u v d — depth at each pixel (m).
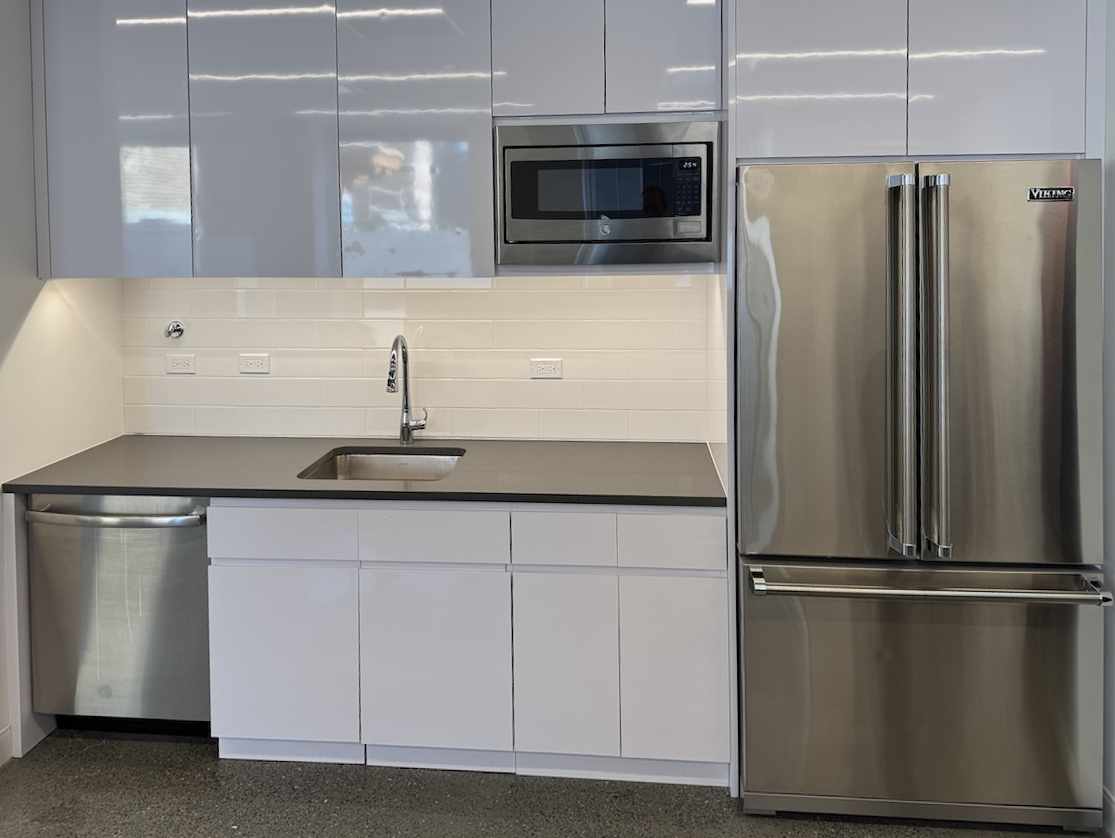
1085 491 2.35
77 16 2.82
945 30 2.38
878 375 2.38
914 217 2.30
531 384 3.25
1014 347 2.34
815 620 2.45
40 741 2.87
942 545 2.33
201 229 2.84
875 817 2.50
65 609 2.77
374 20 2.74
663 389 3.21
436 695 2.64
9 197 2.71
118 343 3.28
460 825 2.46
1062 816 2.42
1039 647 2.39
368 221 2.79
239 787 2.63
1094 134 2.36
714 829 2.45
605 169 2.67
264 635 2.67
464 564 2.60
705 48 2.64
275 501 2.63
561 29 2.68
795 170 2.37
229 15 2.78
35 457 2.84
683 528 2.52
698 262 2.69
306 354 3.27
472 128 2.73
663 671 2.57
